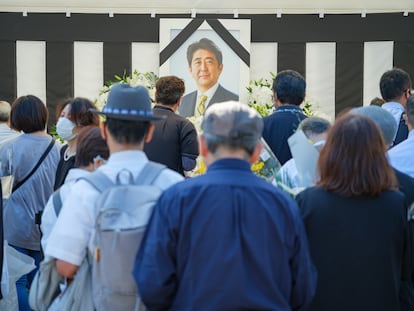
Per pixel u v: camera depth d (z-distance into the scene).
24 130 7.12
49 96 11.35
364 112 4.97
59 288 4.18
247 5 11.21
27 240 7.07
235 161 3.54
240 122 3.56
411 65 11.13
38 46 11.33
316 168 4.25
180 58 11.08
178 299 3.39
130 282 3.80
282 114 6.11
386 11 11.18
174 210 3.43
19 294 6.84
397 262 3.96
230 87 11.05
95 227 3.83
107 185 3.94
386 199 3.94
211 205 3.39
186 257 3.38
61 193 4.39
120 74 11.30
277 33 11.23
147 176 3.97
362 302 3.85
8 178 6.68
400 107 7.04
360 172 3.91
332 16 11.20
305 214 3.95
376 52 11.18
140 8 11.27
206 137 3.61
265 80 10.69
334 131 4.04
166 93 7.02
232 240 3.34
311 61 11.23
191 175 7.26
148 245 3.46
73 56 11.33
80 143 4.62
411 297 4.14
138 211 3.79
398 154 5.20
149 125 4.08
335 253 3.88
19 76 11.33
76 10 11.31
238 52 11.04
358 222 3.88
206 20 11.08
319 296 3.89
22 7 11.28
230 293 3.27
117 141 4.01
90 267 3.99
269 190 3.49
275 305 3.33
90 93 11.35
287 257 3.45
